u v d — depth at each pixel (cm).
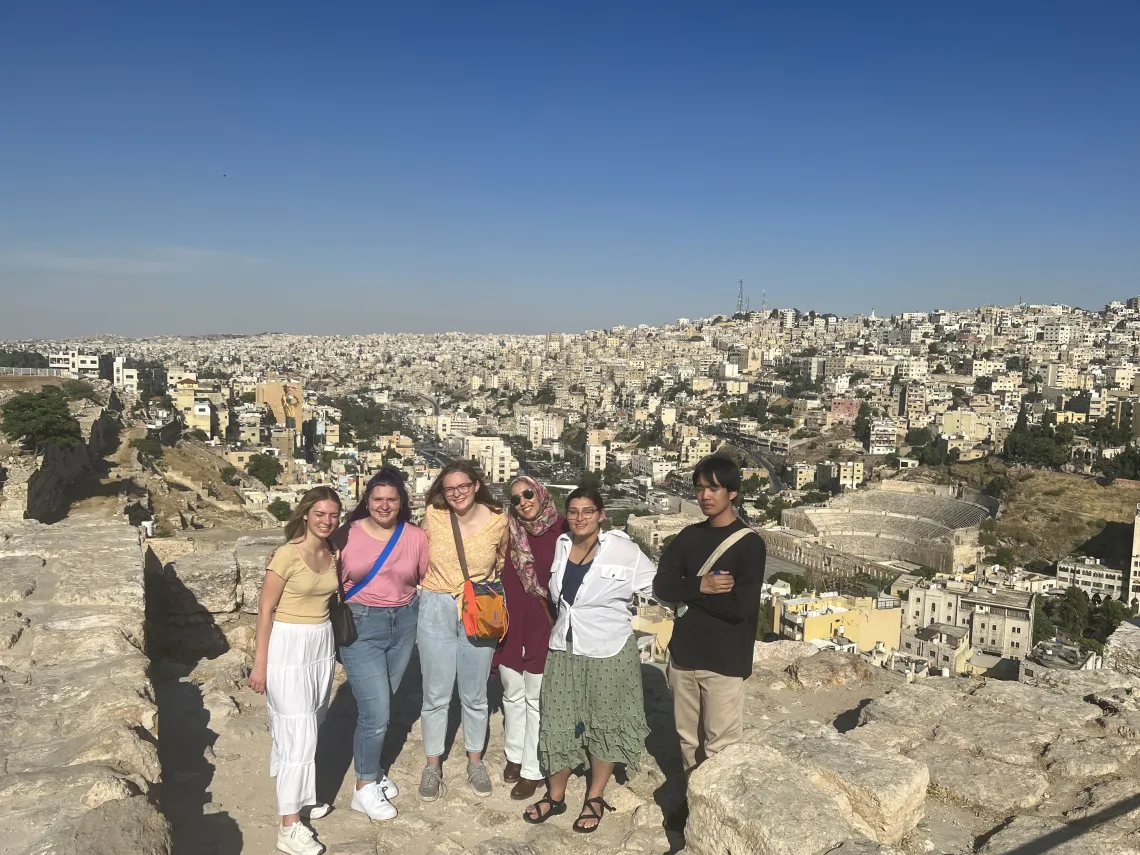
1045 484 11750
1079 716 853
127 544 1023
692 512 12588
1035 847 615
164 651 1026
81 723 627
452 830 651
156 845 495
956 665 4962
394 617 669
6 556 979
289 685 609
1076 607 7038
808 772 637
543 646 680
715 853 571
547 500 690
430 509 693
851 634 4747
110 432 7669
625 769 731
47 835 486
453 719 846
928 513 11750
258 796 681
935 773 736
